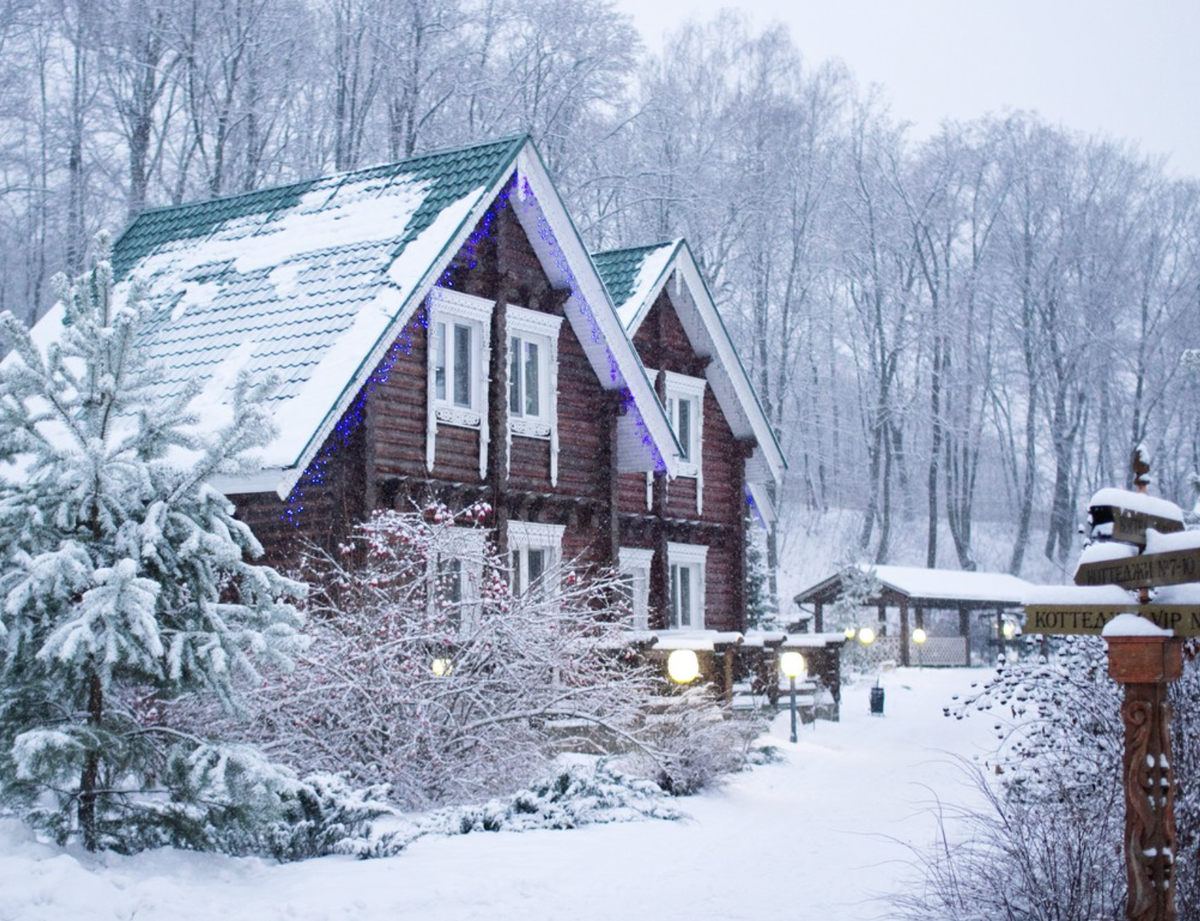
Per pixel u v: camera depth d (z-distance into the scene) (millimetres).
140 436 11133
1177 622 7645
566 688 15922
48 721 10695
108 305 11422
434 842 12820
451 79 46781
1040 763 11586
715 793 17016
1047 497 77438
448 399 21297
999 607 52719
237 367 19844
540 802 14273
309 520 19359
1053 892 9109
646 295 26984
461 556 17469
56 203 43531
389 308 19484
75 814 10914
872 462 69188
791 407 69125
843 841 13289
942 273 69375
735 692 26281
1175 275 70562
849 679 40656
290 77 45312
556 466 23219
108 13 42906
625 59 48938
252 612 11148
